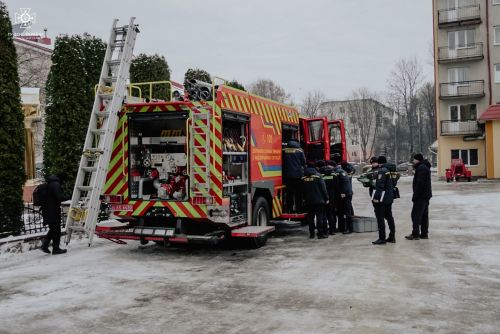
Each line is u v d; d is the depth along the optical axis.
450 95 37.41
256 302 5.74
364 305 5.54
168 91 16.31
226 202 8.30
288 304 5.63
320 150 13.32
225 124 8.75
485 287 6.28
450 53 37.88
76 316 5.33
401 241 9.89
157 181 8.95
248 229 8.90
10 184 9.91
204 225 8.87
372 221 11.53
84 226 8.48
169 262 8.22
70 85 12.76
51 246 9.70
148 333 4.77
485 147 35.97
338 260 8.11
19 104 10.32
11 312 5.50
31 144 15.62
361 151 85.81
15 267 7.96
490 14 36.62
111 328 4.94
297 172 10.90
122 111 8.80
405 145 86.31
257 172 9.64
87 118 13.06
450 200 18.45
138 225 8.80
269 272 7.30
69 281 6.90
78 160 12.74
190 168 8.26
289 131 11.91
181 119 8.56
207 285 6.58
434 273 7.04
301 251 9.07
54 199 9.04
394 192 9.80
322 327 4.84
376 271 7.22
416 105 75.19
